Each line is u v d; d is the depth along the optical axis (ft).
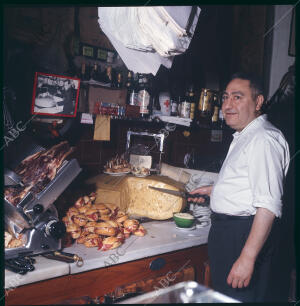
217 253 5.70
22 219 4.36
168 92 8.48
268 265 5.44
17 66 5.83
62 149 5.07
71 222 5.52
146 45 6.05
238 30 10.59
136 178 7.01
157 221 7.07
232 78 5.83
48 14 6.21
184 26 5.87
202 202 6.86
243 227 5.33
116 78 7.73
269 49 10.27
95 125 7.26
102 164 7.79
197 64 9.75
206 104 9.04
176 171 8.11
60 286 4.48
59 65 6.52
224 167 5.74
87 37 6.97
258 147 5.10
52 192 4.64
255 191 5.02
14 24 5.74
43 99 6.27
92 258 4.79
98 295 4.88
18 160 5.42
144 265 5.40
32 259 4.52
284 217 9.92
